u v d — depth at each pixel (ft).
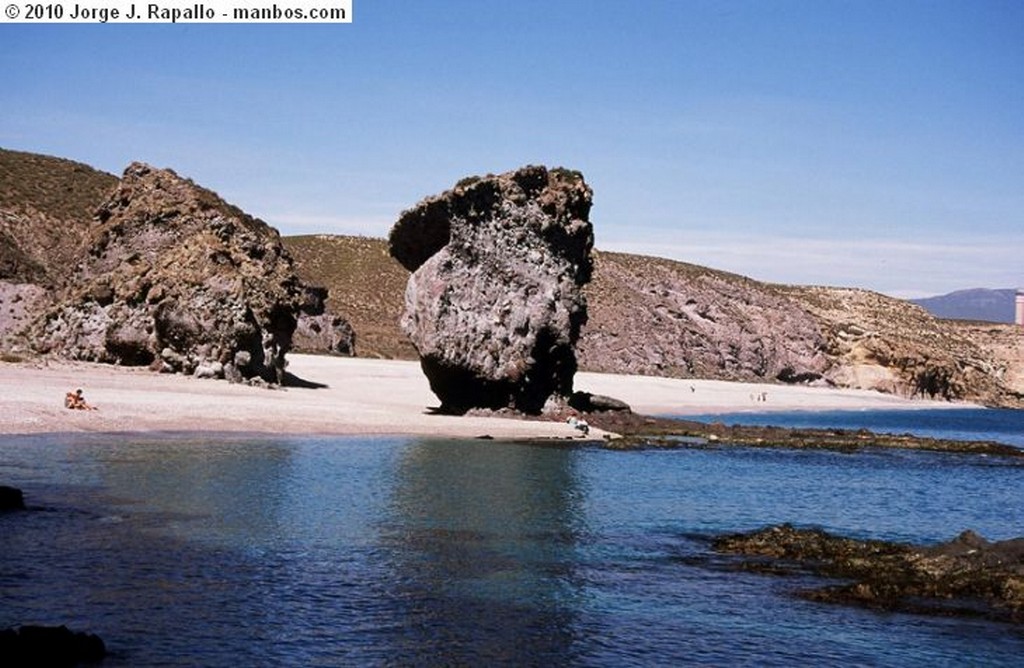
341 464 121.70
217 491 98.17
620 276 583.17
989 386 618.44
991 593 70.44
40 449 116.16
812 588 72.13
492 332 188.44
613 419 202.49
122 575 65.77
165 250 228.02
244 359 209.36
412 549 79.51
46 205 417.08
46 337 218.38
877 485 135.23
